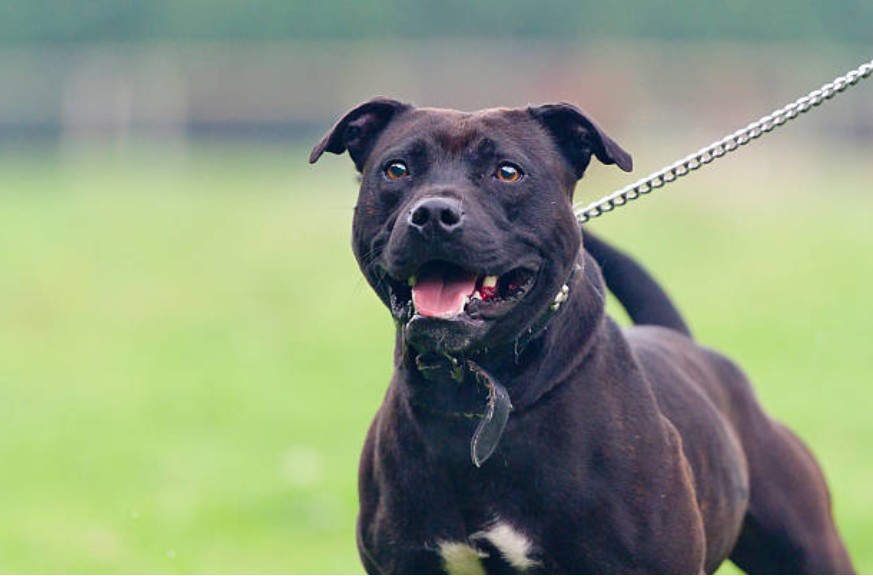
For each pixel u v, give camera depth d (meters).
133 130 50.03
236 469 12.95
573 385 6.10
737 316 20.41
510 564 6.20
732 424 7.18
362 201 6.16
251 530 11.20
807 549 7.25
